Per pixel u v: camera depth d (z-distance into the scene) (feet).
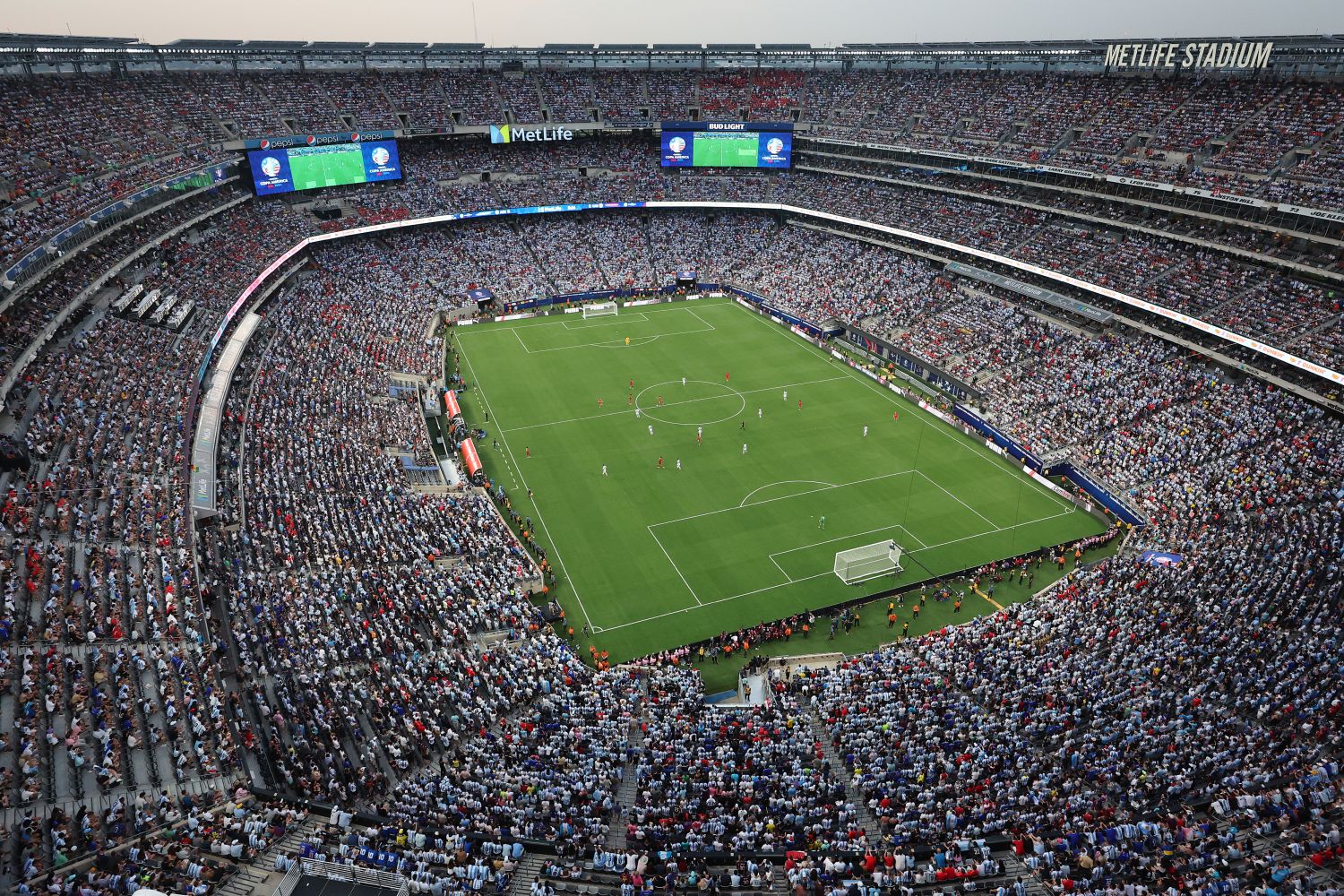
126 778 102.58
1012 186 334.65
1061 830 104.22
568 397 286.46
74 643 119.65
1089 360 268.00
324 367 265.75
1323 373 215.31
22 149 242.37
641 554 198.39
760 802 112.27
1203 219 269.85
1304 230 241.14
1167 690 132.05
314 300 316.60
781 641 169.48
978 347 293.43
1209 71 305.12
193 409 196.13
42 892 84.89
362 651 141.08
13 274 185.37
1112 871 96.22
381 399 260.01
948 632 161.89
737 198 417.49
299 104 369.30
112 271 228.63
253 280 285.84
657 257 405.39
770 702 140.36
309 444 214.69
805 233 406.82
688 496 223.30
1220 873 94.53
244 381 239.50
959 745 123.34
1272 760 113.19
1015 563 191.42
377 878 91.40
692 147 414.00
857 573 189.98
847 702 136.15
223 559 156.35
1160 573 167.43
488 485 223.30
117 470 163.94
